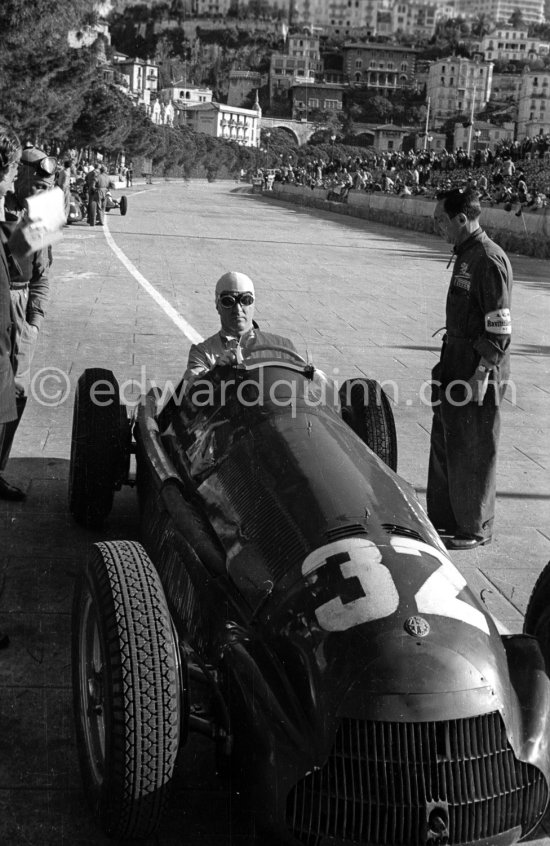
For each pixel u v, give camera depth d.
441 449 5.49
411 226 38.03
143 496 4.57
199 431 4.19
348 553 3.08
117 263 18.86
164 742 2.81
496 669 2.83
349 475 3.50
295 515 3.31
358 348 11.34
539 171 51.25
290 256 22.92
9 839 2.99
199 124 168.62
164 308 13.25
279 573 3.15
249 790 2.84
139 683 2.80
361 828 2.62
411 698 2.65
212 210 45.16
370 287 17.62
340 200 53.31
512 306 16.16
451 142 150.88
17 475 6.19
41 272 5.71
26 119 34.03
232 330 4.70
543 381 10.23
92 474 5.14
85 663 3.16
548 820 3.20
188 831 3.08
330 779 2.65
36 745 3.48
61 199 4.09
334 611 2.88
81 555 5.06
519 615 4.70
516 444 7.76
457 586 3.11
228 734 2.95
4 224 4.03
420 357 11.00
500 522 5.98
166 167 117.88
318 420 3.85
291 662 2.86
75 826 3.08
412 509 3.54
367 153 157.62
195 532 3.60
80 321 11.86
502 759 2.71
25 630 4.28
